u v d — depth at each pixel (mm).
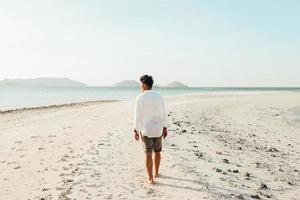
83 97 81062
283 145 16250
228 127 20609
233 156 11680
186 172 8258
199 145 12594
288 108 38531
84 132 16156
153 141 7574
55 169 9281
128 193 6859
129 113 25406
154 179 7715
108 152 10273
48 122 21531
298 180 9836
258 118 27750
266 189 8281
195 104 35938
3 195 7562
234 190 7473
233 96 65062
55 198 6797
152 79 7547
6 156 11391
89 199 6555
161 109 7398
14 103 52469
